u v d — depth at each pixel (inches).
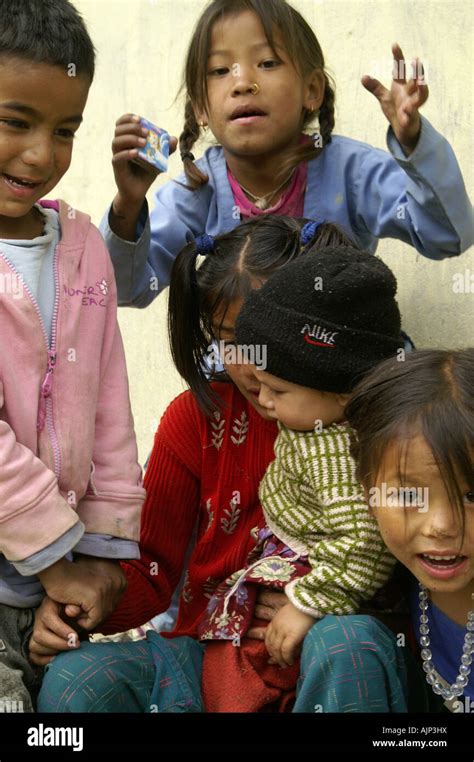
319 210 106.0
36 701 87.0
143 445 149.9
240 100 102.5
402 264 112.8
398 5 112.4
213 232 110.3
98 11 154.2
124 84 150.3
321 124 107.7
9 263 85.2
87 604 83.5
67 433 85.3
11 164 83.5
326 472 81.3
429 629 81.6
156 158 99.7
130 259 104.8
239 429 92.2
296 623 80.1
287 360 81.5
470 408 72.2
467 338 106.9
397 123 93.0
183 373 93.4
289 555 85.6
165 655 83.7
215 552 92.5
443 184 94.9
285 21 102.3
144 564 93.7
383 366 76.9
